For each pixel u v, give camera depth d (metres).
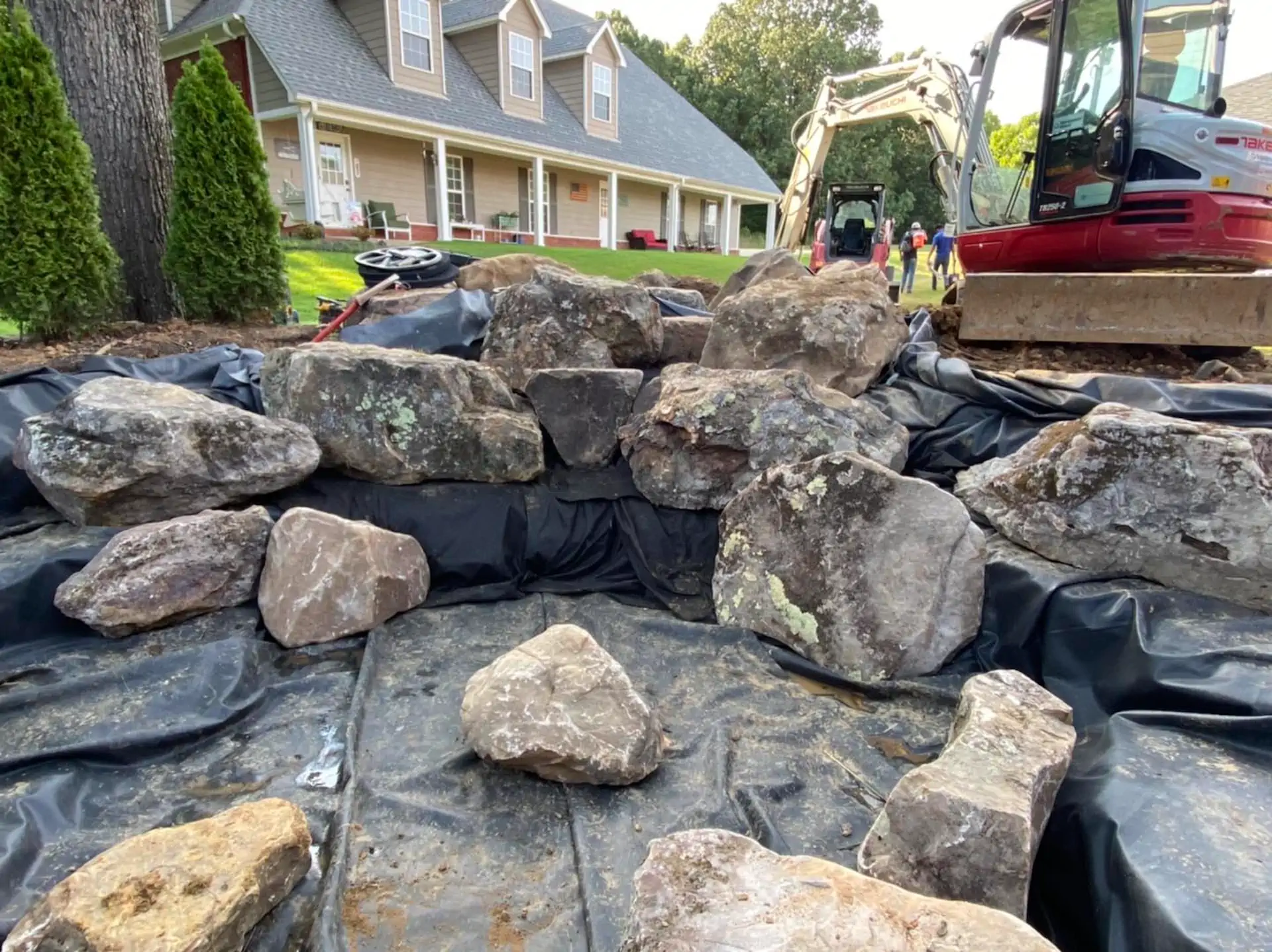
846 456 2.44
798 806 1.81
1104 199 4.33
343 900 1.51
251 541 2.51
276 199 10.09
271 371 2.97
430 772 1.88
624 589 2.95
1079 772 1.62
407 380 2.88
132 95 4.43
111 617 2.25
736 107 28.27
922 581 2.31
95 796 1.78
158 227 4.59
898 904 1.16
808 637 2.42
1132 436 2.19
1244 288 3.48
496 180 13.22
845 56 29.00
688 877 1.22
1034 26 5.15
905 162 28.12
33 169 3.61
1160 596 2.07
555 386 3.16
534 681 1.92
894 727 2.12
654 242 16.00
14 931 1.28
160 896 1.31
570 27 14.83
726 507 2.73
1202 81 4.59
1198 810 1.41
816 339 3.25
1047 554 2.33
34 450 2.48
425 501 2.90
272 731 2.04
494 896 1.54
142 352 3.73
